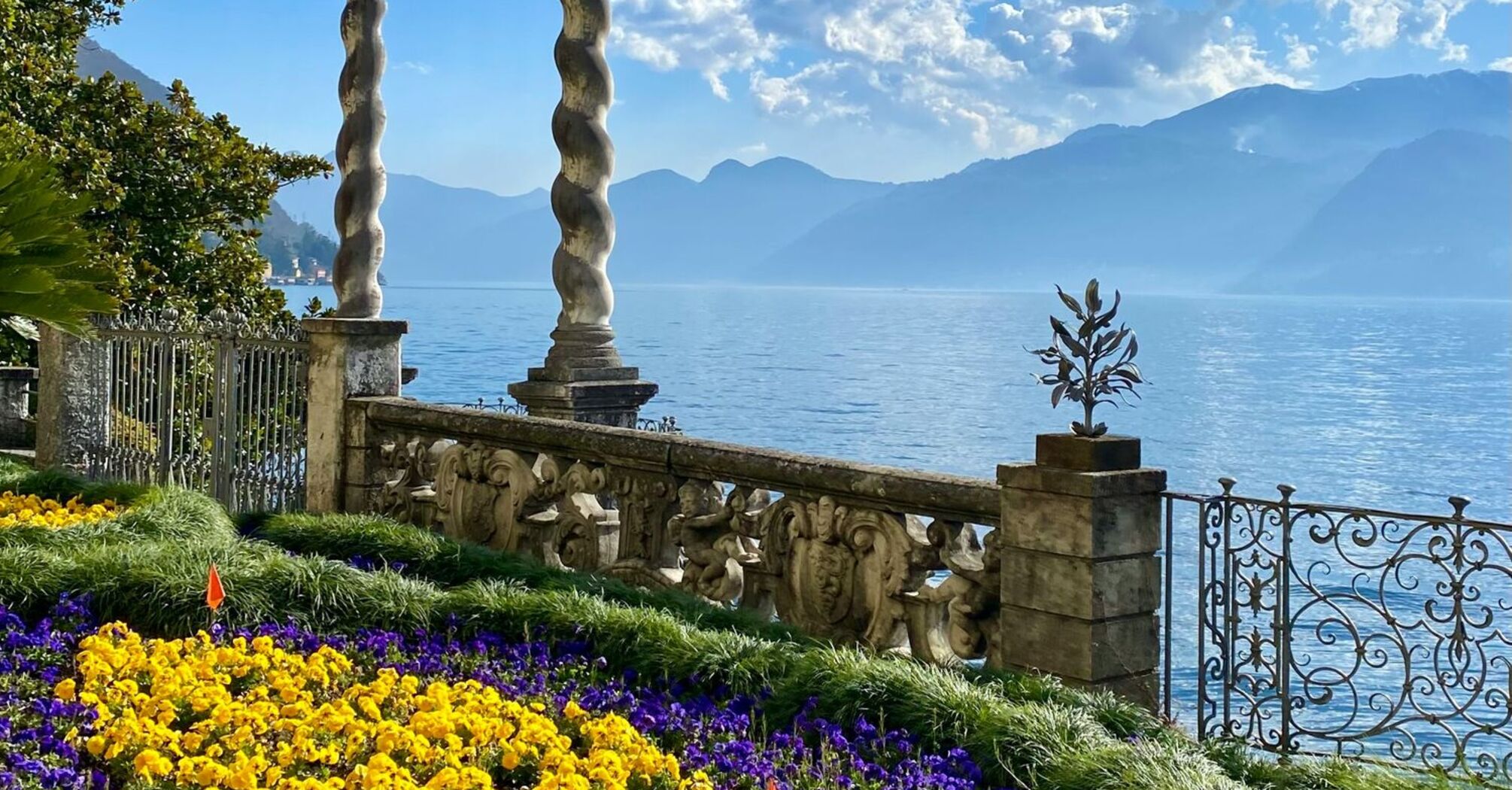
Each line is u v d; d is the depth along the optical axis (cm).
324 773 481
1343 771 545
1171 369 10250
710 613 732
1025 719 534
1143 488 610
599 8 1028
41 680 579
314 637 657
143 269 1792
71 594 693
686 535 797
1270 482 4384
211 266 1903
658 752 503
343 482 1046
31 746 484
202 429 1220
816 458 734
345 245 1073
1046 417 6106
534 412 1035
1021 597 624
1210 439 5566
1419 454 5094
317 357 1058
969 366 9581
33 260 1028
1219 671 603
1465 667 538
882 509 694
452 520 963
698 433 5181
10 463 1260
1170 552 618
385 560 838
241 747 494
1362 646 565
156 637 672
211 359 1212
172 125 1862
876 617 694
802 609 736
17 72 1719
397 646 652
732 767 509
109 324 1288
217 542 811
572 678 630
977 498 649
